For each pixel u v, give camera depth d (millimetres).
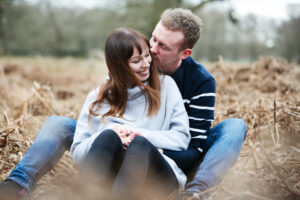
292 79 3980
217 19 21688
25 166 1510
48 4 20766
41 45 21125
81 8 21891
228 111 2727
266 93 3594
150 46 1735
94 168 1310
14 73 6941
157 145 1579
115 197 1278
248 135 2133
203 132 1725
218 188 1466
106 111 1698
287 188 1487
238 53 26422
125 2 10898
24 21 19422
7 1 16984
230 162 1519
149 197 1490
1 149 2014
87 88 4973
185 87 1807
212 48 23031
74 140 1636
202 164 1524
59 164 1908
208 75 1778
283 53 24094
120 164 1472
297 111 2238
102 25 15914
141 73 1648
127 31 1615
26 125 2371
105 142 1377
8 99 3936
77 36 22406
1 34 18734
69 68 8812
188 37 1727
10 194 1384
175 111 1699
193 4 8188
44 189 1667
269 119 2240
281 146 1946
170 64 1800
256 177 1653
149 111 1670
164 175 1458
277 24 24562
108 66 1666
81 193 1288
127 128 1562
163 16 1761
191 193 1409
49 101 2930
